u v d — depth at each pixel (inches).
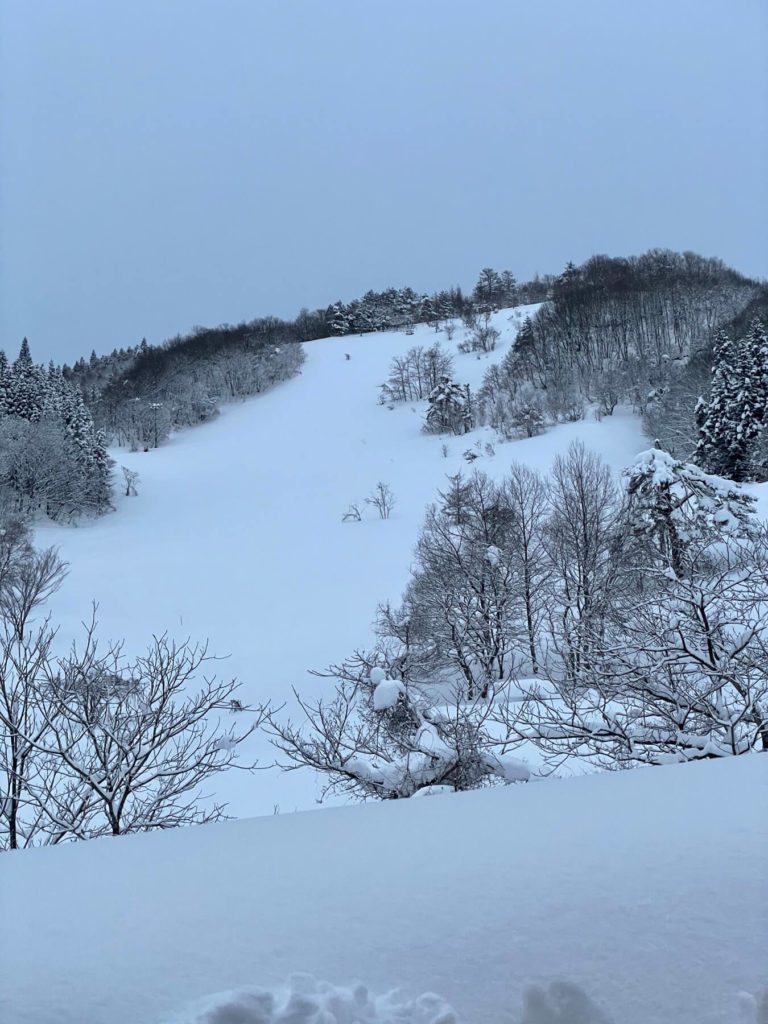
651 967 100.1
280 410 3964.1
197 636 1371.8
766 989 94.7
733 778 173.5
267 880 130.6
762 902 112.0
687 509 791.1
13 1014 92.8
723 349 2212.1
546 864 129.0
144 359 5044.3
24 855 155.5
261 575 1765.5
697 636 385.1
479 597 842.2
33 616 1429.6
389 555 1820.9
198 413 3976.4
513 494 1141.7
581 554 892.6
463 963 102.6
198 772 363.3
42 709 343.9
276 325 5821.9
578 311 3784.5
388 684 379.6
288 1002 94.2
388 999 95.9
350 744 462.0
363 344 5083.7
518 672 778.8
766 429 1777.8
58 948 109.1
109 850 154.9
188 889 128.6
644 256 4589.1
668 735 365.7
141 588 1713.8
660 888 117.8
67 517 2490.2
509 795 176.4
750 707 333.7
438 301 5659.5
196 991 97.7
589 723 368.2
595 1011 93.4
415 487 2437.3
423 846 141.9
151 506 2628.0
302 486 2679.6
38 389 3228.3
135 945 109.3
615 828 143.1
